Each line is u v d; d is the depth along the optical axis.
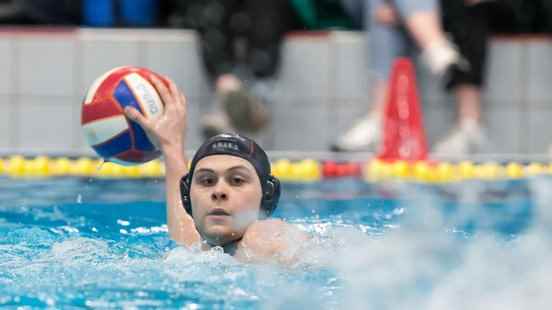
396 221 15.77
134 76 14.38
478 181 21.58
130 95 14.13
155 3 27.94
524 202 18.61
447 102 26.50
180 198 13.47
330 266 11.70
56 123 26.94
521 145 26.97
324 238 12.89
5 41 26.78
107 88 14.28
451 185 21.09
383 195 19.56
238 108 24.44
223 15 26.02
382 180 21.88
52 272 11.66
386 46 25.47
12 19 28.72
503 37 26.77
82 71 26.86
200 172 12.12
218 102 25.69
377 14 25.52
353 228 14.66
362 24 27.16
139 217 16.31
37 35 26.80
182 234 13.13
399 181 21.73
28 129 26.91
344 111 26.92
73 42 26.78
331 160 23.77
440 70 24.52
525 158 23.84
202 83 26.83
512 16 26.77
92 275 11.48
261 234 12.02
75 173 22.42
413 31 25.00
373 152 25.16
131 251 13.05
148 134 14.04
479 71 25.83
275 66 26.27
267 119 24.72
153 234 14.61
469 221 16.19
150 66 26.91
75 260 12.37
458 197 19.36
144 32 26.94
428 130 26.61
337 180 21.91
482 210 17.53
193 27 26.41
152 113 14.05
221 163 12.05
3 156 23.69
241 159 12.12
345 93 26.88
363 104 26.84
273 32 26.09
